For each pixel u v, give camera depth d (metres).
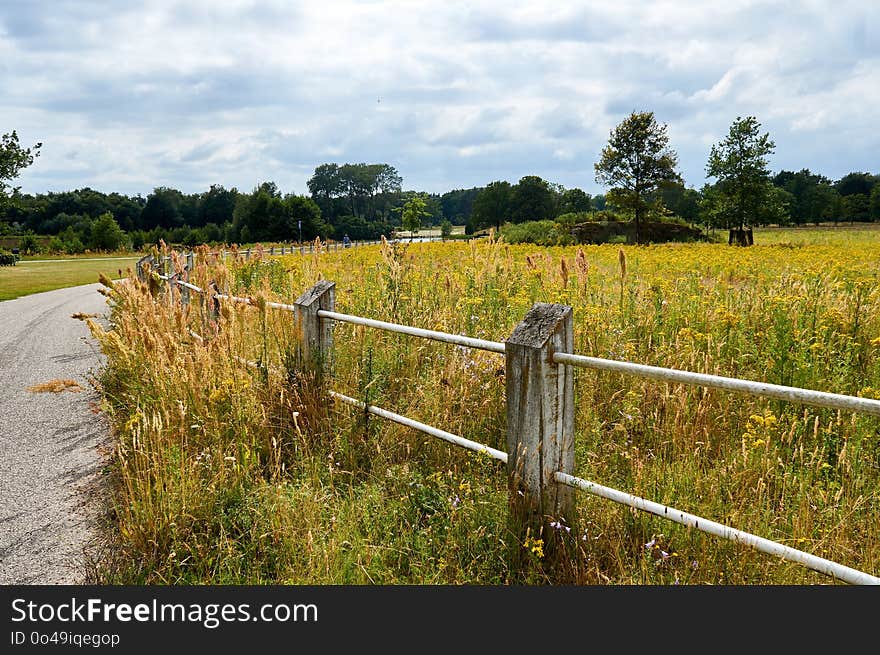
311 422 4.89
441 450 4.47
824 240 42.28
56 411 6.56
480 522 3.53
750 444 3.92
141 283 7.31
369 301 7.41
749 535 2.55
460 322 6.56
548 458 3.26
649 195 52.44
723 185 42.69
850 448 3.75
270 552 3.57
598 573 3.07
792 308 6.21
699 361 5.09
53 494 4.51
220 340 5.56
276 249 29.72
